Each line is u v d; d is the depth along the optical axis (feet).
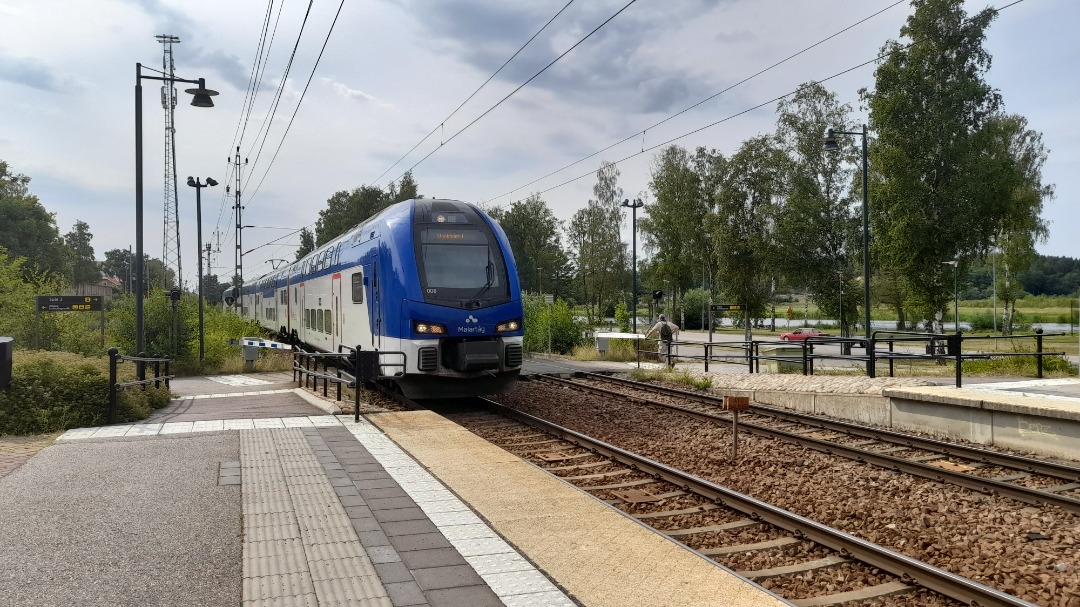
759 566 18.98
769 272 150.61
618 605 14.73
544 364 79.87
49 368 35.73
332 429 34.17
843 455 31.91
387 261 45.11
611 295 229.04
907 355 45.37
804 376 52.11
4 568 16.37
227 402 44.52
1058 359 60.39
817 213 145.79
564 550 17.97
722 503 24.21
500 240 46.85
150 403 40.68
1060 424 31.58
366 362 36.76
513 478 25.13
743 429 37.70
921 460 31.78
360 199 241.14
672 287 183.21
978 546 20.30
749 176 148.36
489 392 45.88
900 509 23.76
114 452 28.43
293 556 17.16
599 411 45.29
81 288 223.51
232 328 92.32
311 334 70.03
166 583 15.58
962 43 124.47
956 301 135.33
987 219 124.36
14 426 32.55
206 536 18.62
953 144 122.42
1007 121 154.92
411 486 23.88
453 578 15.96
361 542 18.29
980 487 26.14
